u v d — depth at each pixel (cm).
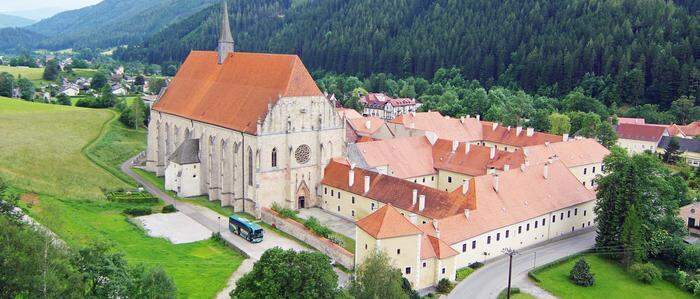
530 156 13575
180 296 7850
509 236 10462
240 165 12650
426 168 14075
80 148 16375
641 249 10238
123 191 13325
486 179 10688
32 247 5378
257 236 10538
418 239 8769
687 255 10331
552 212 11212
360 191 11950
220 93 14025
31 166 13200
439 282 8994
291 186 12738
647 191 10588
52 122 18800
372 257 7388
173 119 15012
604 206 10706
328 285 6322
